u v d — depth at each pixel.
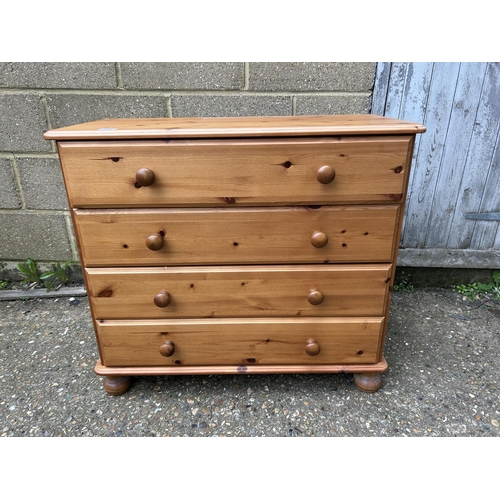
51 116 1.90
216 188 1.18
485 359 1.67
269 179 1.17
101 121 1.48
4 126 1.91
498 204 2.06
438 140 1.96
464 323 1.93
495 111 1.89
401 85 1.86
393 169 1.16
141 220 1.22
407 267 2.25
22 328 1.90
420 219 2.12
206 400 1.46
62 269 2.21
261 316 1.35
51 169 2.00
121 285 1.31
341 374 1.58
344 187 1.18
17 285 2.22
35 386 1.53
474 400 1.45
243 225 1.23
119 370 1.42
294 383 1.53
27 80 1.84
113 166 1.16
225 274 1.29
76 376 1.58
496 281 2.22
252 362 1.42
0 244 2.15
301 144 1.13
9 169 1.99
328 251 1.26
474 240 2.15
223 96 1.87
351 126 1.13
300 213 1.21
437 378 1.56
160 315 1.35
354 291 1.31
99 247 1.25
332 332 1.37
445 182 2.04
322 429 1.33
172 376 1.58
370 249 1.26
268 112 1.89
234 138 1.14
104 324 1.36
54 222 2.11
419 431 1.32
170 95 1.87
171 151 1.14
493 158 1.98
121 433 1.33
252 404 1.43
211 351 1.40
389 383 1.53
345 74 1.83
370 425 1.34
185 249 1.26
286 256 1.27
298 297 1.32
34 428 1.35
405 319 1.96
